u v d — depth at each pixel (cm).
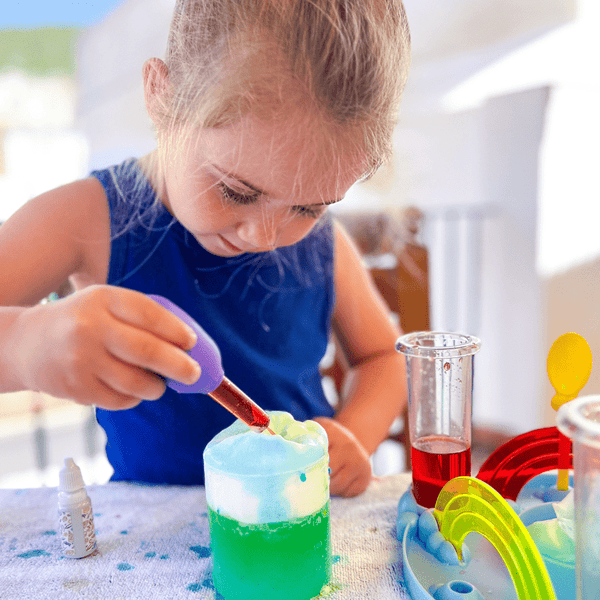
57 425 233
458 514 43
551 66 236
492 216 231
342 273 85
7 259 61
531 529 44
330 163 43
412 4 198
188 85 44
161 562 46
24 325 39
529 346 220
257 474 38
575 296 220
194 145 45
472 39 220
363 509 56
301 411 81
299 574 40
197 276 72
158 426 74
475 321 245
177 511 56
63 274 68
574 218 216
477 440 226
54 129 185
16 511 56
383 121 44
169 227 69
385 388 80
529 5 201
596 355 222
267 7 40
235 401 40
